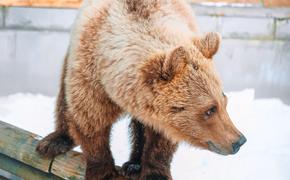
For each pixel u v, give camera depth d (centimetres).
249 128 526
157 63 316
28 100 535
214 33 322
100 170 337
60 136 354
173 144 336
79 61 329
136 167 350
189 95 315
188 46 321
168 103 317
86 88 328
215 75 320
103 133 335
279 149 511
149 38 322
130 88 320
